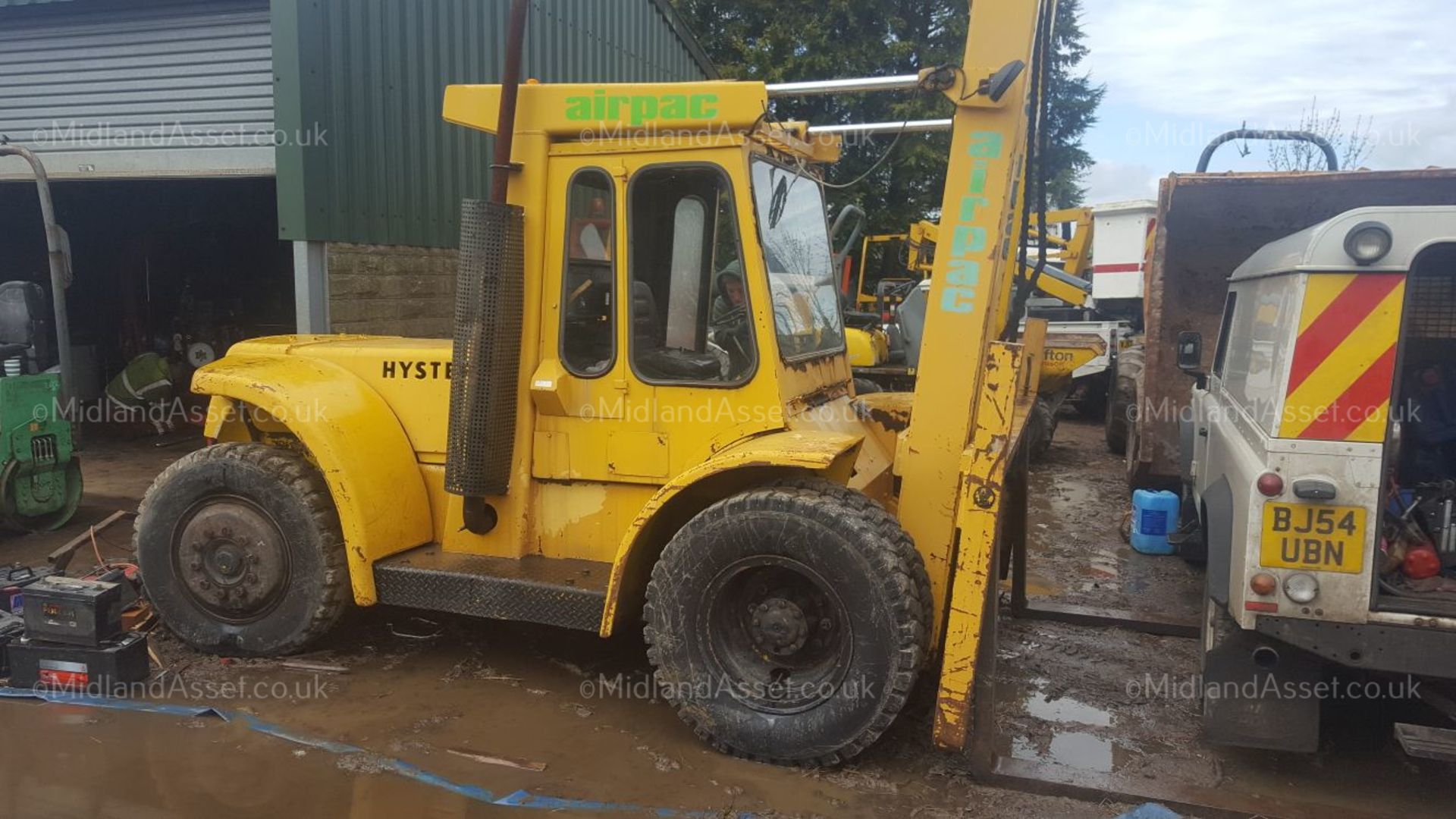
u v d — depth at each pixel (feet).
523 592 12.95
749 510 11.52
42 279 35.86
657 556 13.21
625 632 16.22
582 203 13.12
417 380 14.79
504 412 13.34
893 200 63.62
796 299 13.84
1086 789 11.16
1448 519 11.88
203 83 23.52
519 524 13.76
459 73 26.99
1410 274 10.15
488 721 13.01
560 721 13.03
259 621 14.64
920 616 11.25
